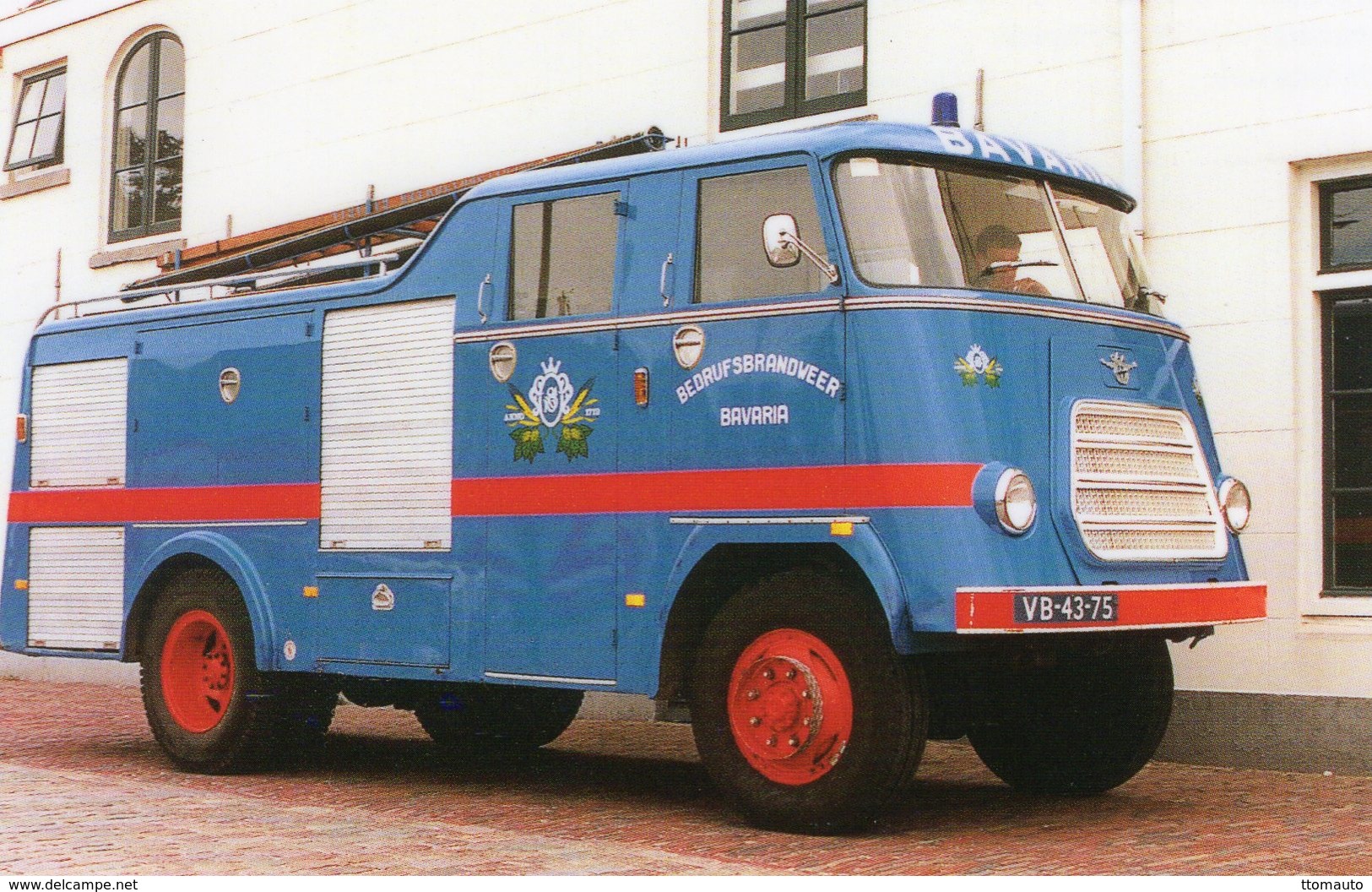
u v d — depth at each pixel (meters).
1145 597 6.87
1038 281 7.39
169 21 15.38
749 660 7.09
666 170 7.59
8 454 16.25
